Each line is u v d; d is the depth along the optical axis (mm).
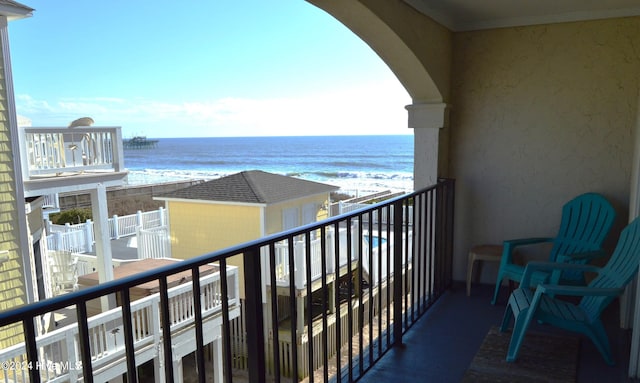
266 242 1651
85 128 6805
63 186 6457
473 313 3490
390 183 36125
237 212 9906
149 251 10867
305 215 11281
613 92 3715
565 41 3820
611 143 3766
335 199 28516
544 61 3906
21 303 5270
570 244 3680
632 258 2580
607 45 3695
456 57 4215
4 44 4980
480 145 4219
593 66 3754
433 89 3918
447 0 3385
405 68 3641
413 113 4121
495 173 4191
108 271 7270
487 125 4172
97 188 7035
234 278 7004
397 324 2916
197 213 10281
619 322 3289
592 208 3627
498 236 4238
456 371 2574
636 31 3596
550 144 3969
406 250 3109
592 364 2658
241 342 8406
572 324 2639
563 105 3889
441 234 3885
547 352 2773
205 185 10961
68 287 8297
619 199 3779
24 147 6004
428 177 4094
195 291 1351
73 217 19984
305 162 42969
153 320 5613
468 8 3621
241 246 1528
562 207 3967
